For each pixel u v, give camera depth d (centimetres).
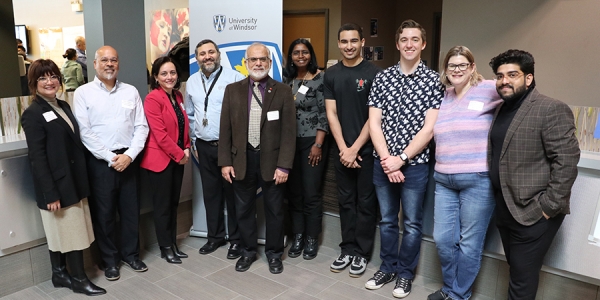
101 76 290
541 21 482
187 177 389
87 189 287
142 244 360
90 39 337
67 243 278
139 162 320
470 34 541
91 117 291
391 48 841
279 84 303
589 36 450
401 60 269
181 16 666
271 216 318
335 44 716
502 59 214
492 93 237
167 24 689
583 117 257
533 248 222
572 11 459
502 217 231
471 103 239
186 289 297
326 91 306
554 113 207
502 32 514
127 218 317
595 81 452
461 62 233
